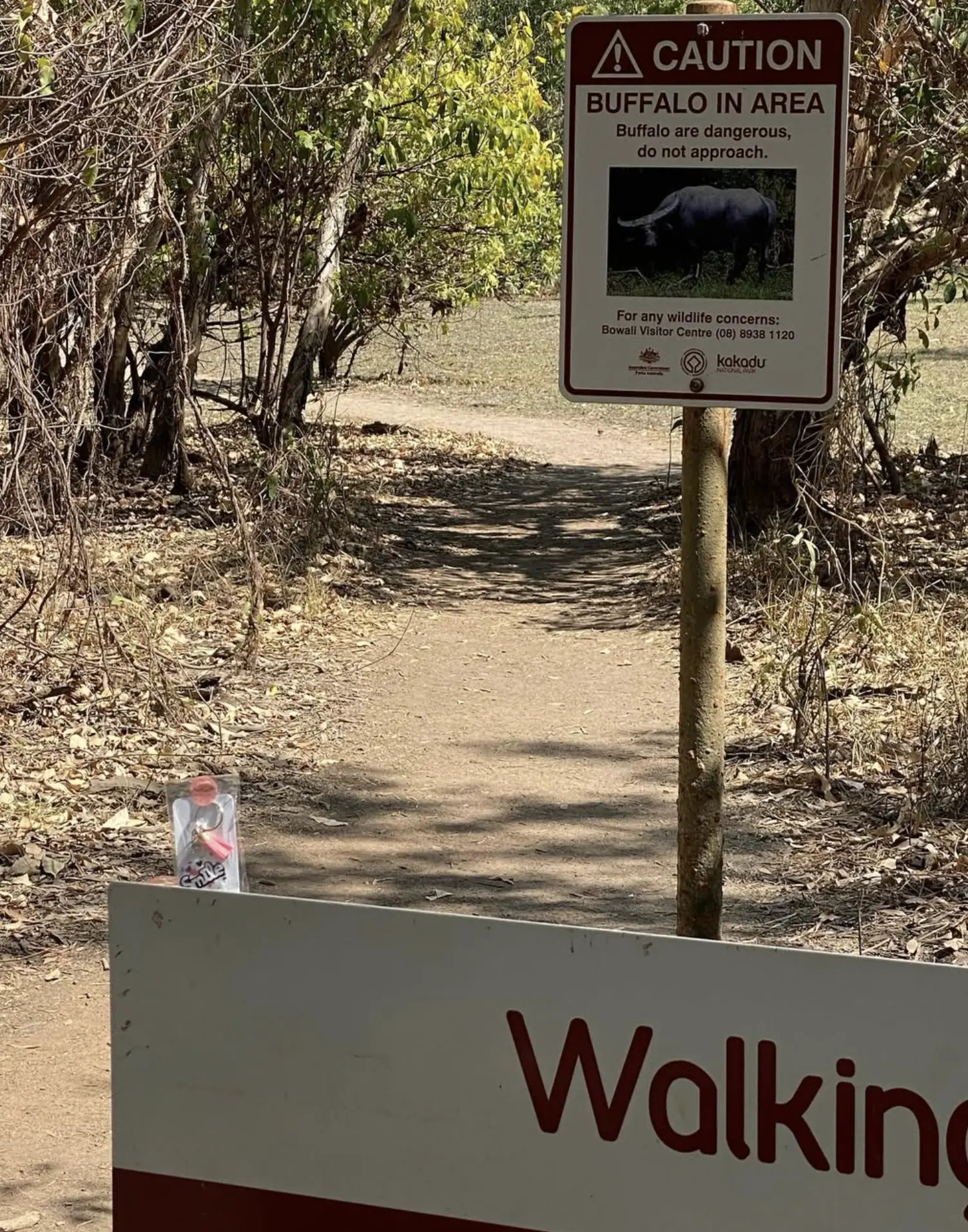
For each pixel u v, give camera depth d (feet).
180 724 26.91
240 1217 6.86
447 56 52.37
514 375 104.32
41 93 21.74
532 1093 6.42
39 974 17.25
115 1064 6.95
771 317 8.51
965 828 21.13
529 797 23.97
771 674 28.89
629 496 57.36
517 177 54.19
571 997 6.32
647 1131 6.27
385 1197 6.66
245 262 53.52
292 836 22.04
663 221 8.60
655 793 24.25
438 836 22.13
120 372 48.42
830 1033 5.97
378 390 96.78
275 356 61.77
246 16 40.73
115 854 20.92
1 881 19.79
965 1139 5.82
